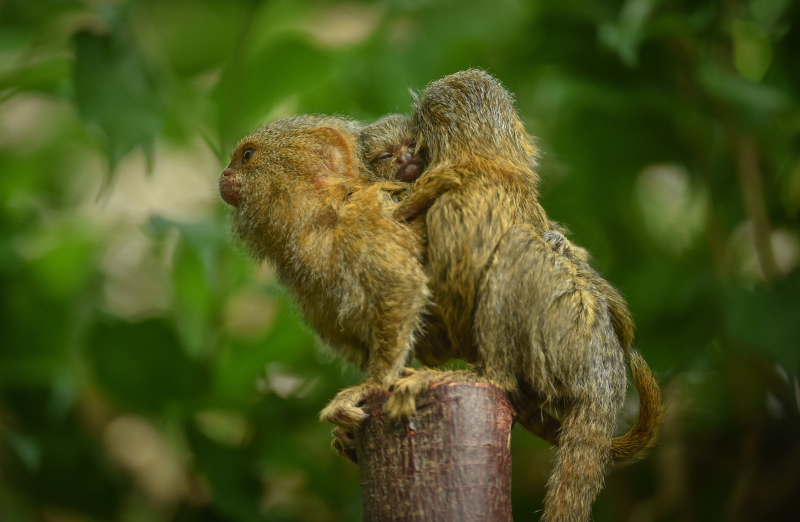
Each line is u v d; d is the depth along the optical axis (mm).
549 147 11961
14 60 12875
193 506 11102
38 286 11992
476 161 6926
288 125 7602
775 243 12352
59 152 14367
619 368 6875
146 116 10461
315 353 10766
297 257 6973
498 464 5703
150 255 13516
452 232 6480
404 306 6445
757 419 10430
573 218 12016
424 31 11844
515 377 6441
